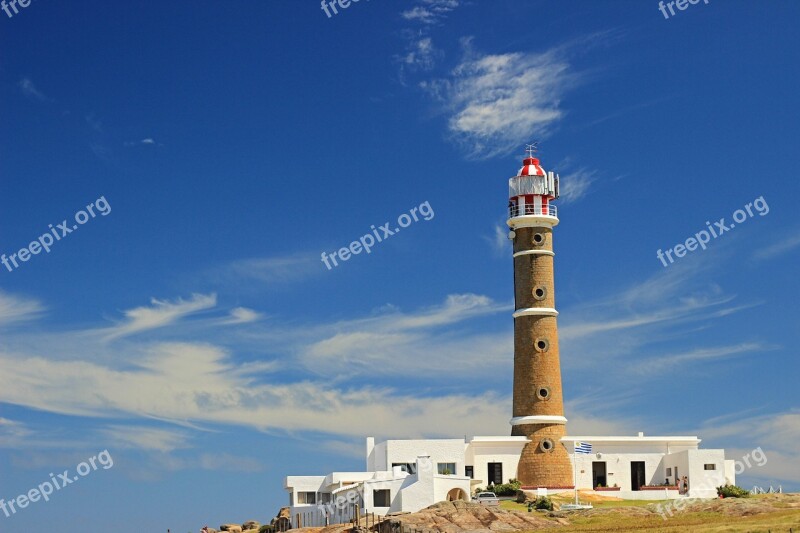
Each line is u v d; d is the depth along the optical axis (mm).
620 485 146500
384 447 143625
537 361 146000
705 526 106375
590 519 120500
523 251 148125
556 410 145750
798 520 103812
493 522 117688
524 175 150125
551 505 128125
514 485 139625
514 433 147375
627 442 148000
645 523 115625
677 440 148625
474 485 142875
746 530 100000
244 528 165000
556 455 144250
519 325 147750
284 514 153625
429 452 142125
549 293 147500
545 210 149125
